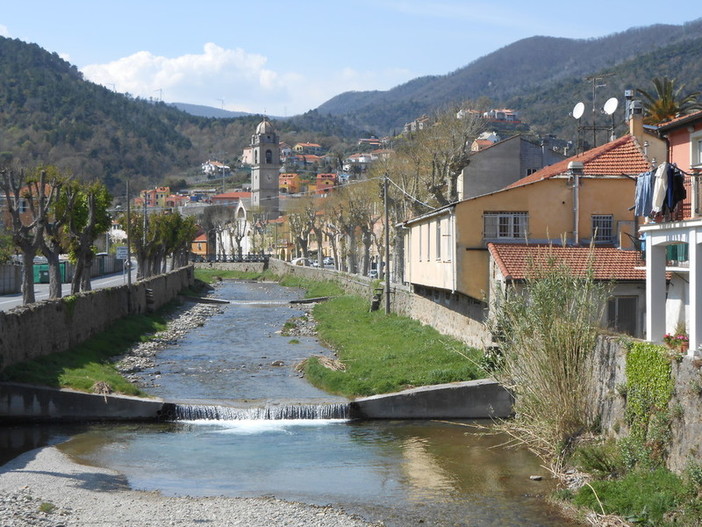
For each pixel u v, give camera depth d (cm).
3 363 3375
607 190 4022
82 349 4497
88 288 5888
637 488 2086
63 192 5772
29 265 4453
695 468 1966
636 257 3706
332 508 2152
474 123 7931
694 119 2906
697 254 2377
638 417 2341
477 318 4034
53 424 3275
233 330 6606
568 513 2111
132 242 8250
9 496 2162
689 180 2919
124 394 3488
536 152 7694
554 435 2627
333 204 11731
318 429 3183
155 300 7612
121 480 2438
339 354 4819
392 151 9875
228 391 3828
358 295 8194
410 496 2278
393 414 3359
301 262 15500
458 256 3978
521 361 2709
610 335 2694
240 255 18575
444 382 3509
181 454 2778
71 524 1941
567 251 3725
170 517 2027
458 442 2934
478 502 2217
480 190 7594
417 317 5641
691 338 2338
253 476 2503
